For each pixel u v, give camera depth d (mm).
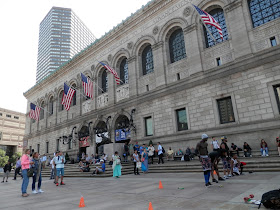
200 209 5133
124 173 16219
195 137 18719
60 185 12211
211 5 19594
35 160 9766
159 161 17969
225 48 18297
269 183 7707
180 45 22297
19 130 89188
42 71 124312
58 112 37688
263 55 15859
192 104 19547
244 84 16578
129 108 25328
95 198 7434
